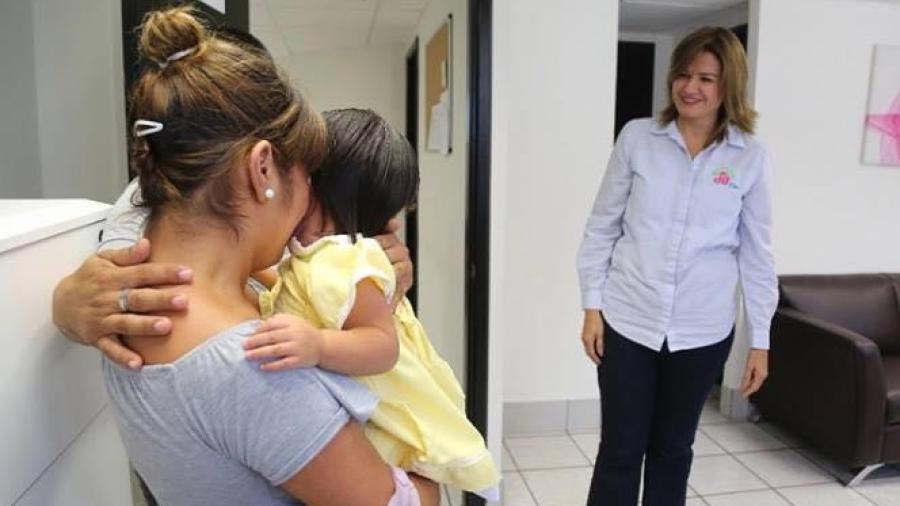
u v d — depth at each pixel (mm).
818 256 3416
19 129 1575
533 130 2969
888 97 3342
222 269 636
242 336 600
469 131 2225
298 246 765
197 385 583
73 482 767
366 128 810
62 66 1623
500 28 2158
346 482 627
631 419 1878
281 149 648
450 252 2998
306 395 607
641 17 3918
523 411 3125
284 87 667
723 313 1808
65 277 720
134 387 604
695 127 1756
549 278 3066
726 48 1674
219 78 611
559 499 2537
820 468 2805
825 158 3350
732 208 1761
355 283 702
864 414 2586
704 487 2629
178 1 1433
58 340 708
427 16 3951
